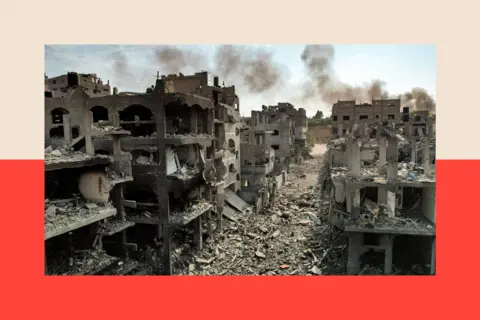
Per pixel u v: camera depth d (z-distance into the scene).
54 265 17.52
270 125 63.38
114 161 21.17
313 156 80.06
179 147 28.28
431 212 22.44
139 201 27.22
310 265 24.94
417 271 22.89
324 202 39.38
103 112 31.89
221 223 31.92
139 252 25.78
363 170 28.53
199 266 25.80
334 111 68.75
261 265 25.48
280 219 35.38
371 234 24.50
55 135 31.97
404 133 48.59
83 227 19.50
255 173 44.69
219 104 36.44
